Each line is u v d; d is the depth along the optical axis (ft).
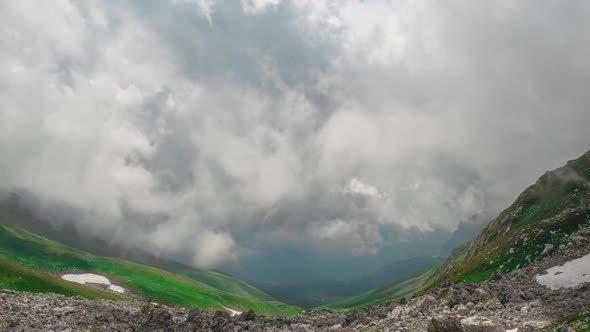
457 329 157.28
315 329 248.11
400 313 244.83
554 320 186.70
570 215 467.52
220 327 267.39
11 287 451.12
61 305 293.23
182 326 270.87
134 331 264.31
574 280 309.83
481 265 499.92
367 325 241.96
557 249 410.93
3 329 234.79
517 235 508.12
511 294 253.44
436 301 240.73
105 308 297.74
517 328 162.30
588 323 141.49
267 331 249.75
